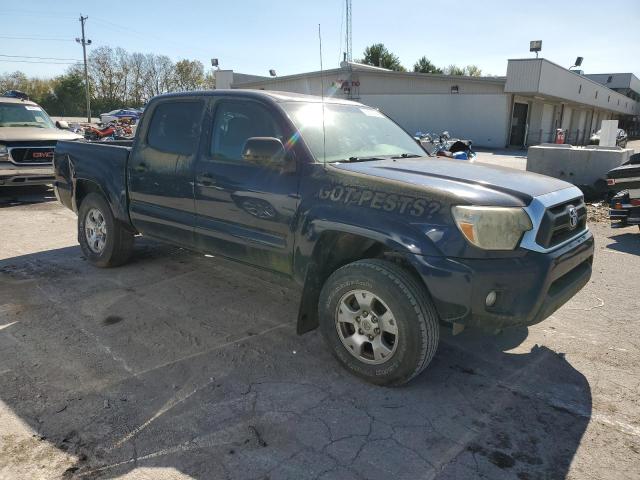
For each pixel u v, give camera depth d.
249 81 38.84
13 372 3.33
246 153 3.49
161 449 2.62
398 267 3.11
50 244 6.55
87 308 4.42
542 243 3.02
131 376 3.32
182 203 4.39
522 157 23.45
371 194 3.19
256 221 3.79
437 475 2.46
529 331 4.15
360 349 3.27
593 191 10.42
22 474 2.42
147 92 84.81
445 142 14.59
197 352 3.67
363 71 32.53
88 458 2.54
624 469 2.53
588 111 51.34
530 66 28.52
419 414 2.96
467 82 30.83
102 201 5.28
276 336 3.97
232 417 2.89
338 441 2.70
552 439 2.76
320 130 3.83
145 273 5.39
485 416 2.96
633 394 3.22
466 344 3.90
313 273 3.50
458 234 2.88
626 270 5.85
